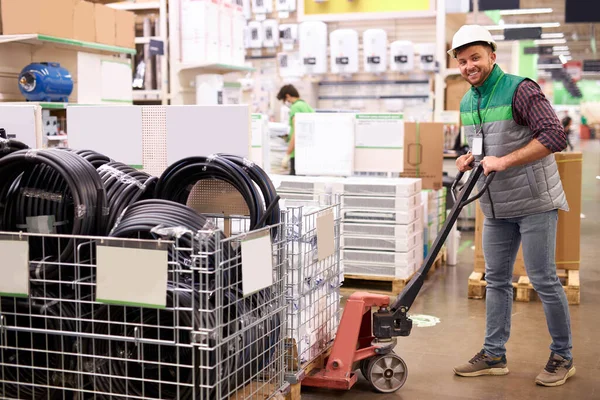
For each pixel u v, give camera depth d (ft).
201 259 7.06
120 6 21.26
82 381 7.96
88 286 8.06
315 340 10.76
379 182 17.25
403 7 27.07
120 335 7.91
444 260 21.09
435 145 20.42
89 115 12.82
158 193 9.36
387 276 17.31
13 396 8.52
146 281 7.07
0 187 8.55
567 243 16.72
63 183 8.64
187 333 7.93
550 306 11.23
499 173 10.99
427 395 10.80
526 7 31.04
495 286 11.62
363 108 28.07
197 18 20.42
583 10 29.94
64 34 16.56
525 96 10.46
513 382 11.38
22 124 13.03
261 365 8.80
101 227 8.09
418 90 27.27
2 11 15.89
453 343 13.38
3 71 16.56
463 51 10.75
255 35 28.32
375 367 10.85
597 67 53.31
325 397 10.68
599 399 10.66
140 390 8.13
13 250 7.63
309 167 19.95
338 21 28.66
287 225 9.55
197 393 7.78
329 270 11.31
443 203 21.56
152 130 12.57
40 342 8.34
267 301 8.70
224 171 8.89
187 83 21.18
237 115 12.18
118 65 18.83
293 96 25.25
